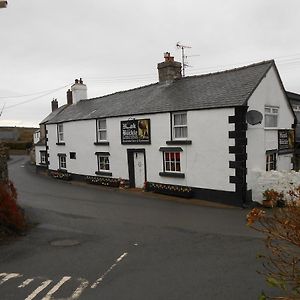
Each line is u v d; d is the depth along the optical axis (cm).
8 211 1127
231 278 734
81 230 1176
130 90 2495
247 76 1781
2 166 1357
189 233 1130
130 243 1019
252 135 1658
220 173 1666
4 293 680
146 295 662
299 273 524
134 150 2075
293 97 2264
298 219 444
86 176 2473
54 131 2847
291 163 1997
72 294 673
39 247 978
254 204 1605
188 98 1864
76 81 2984
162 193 1906
